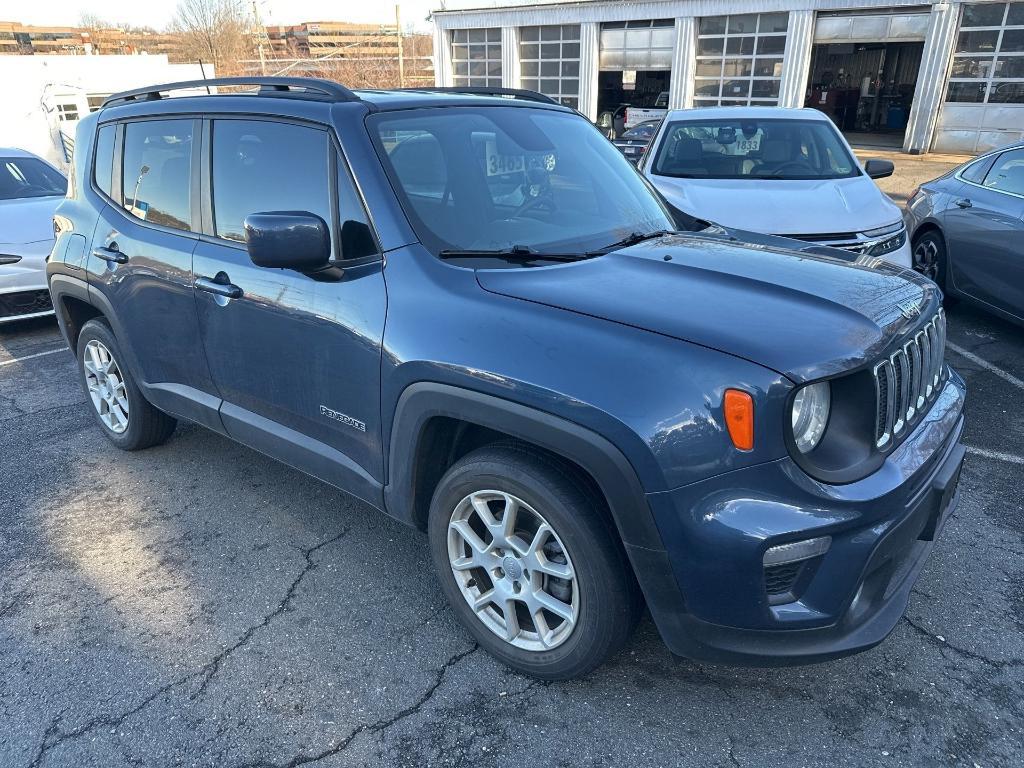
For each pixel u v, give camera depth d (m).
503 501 2.45
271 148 2.89
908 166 16.98
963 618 2.77
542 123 3.31
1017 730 2.28
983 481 3.73
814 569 2.01
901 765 2.17
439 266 2.46
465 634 2.74
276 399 2.97
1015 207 5.46
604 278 2.41
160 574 3.14
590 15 23.42
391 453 2.56
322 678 2.54
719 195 5.52
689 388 1.95
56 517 3.59
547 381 2.08
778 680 2.49
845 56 28.23
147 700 2.46
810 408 1.99
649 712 2.37
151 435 4.07
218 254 3.07
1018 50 17.61
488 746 2.27
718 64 21.88
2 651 2.71
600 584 2.18
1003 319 5.71
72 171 4.06
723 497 1.93
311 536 3.39
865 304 2.27
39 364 5.84
